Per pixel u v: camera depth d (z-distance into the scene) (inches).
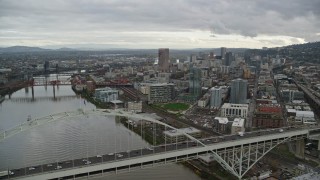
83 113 7765.8
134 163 7367.1
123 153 7721.5
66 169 6648.6
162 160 7819.9
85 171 6825.8
